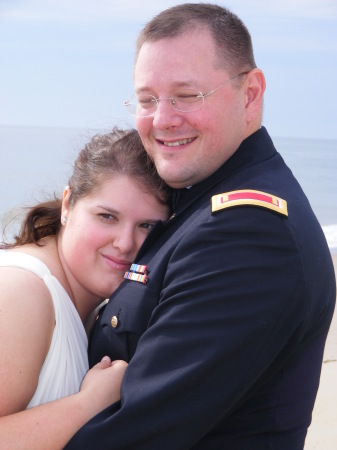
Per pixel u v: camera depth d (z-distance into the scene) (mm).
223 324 2041
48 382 2307
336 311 7621
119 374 2281
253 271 2053
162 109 2367
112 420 2088
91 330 2646
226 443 2211
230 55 2371
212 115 2340
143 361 2125
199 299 2078
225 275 2068
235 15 2467
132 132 2699
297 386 2275
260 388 2195
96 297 2707
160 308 2170
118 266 2543
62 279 2531
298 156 83250
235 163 2396
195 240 2172
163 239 2426
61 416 2150
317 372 2371
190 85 2326
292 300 2064
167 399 2049
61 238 2658
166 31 2363
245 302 2039
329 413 4734
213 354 2023
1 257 2430
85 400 2199
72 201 2605
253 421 2211
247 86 2443
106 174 2523
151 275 2332
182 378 2033
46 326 2281
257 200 2131
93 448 2090
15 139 77688
